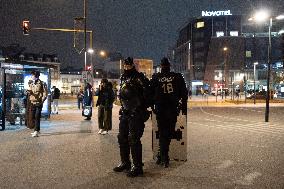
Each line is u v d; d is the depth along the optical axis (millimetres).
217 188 6008
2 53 100312
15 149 9727
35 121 12477
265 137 12289
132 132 6902
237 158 8477
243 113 26188
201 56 115125
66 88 117500
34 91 12398
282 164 7816
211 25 113312
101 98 13109
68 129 14789
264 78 105125
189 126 16188
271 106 37688
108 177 6734
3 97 14414
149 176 6801
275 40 107875
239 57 109062
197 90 109625
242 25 112000
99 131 13227
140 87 7027
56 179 6598
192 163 7926
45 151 9422
